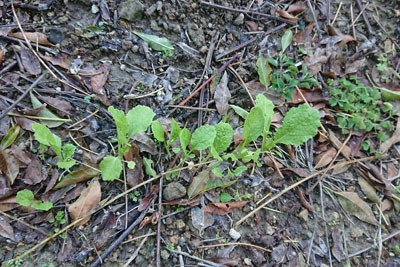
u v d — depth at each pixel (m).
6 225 0.33
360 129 0.45
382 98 0.48
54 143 0.33
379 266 0.39
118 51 0.41
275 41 0.46
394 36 0.52
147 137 0.38
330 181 0.42
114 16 0.41
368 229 0.40
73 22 0.40
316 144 0.43
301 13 0.49
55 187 0.35
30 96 0.37
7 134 0.35
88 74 0.39
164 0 0.43
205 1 0.45
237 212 0.38
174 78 0.41
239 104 0.42
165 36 0.43
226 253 0.36
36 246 0.33
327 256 0.38
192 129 0.40
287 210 0.39
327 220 0.40
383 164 0.44
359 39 0.50
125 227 0.35
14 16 0.39
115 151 0.37
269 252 0.37
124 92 0.40
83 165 0.36
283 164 0.41
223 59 0.44
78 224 0.34
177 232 0.36
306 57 0.46
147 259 0.35
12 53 0.38
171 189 0.36
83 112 0.38
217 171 0.36
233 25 0.46
